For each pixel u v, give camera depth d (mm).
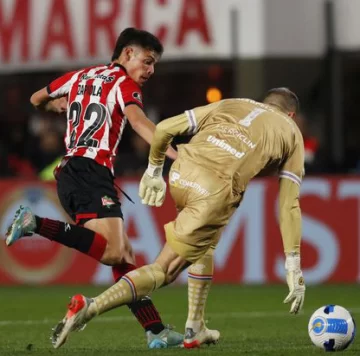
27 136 57281
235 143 21641
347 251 45344
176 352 21875
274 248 45469
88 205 23688
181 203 21766
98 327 30266
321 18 51156
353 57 52375
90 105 24188
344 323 22094
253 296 40594
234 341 25594
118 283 20766
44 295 41688
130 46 24391
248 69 52188
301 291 21828
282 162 22312
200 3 50375
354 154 56844
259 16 50312
